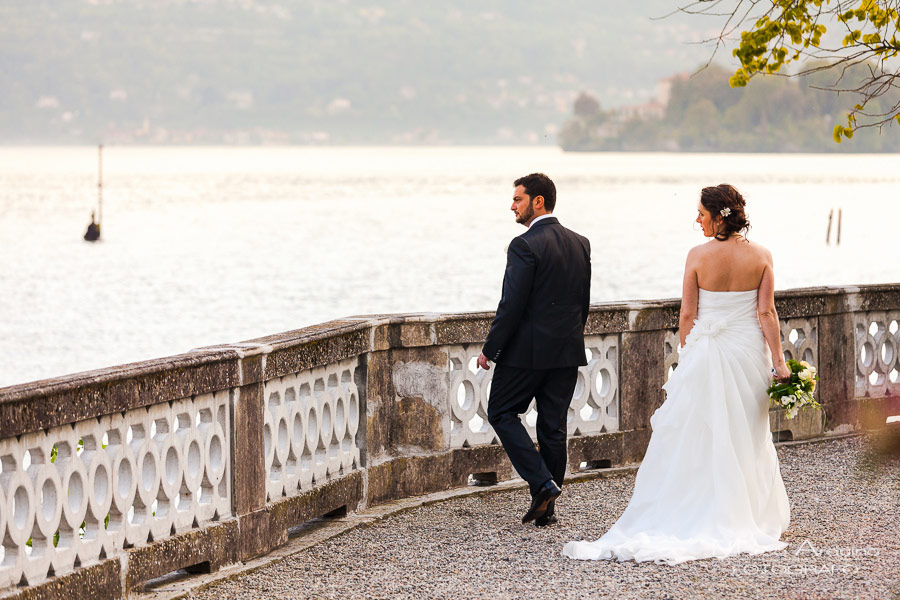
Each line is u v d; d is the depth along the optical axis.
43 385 6.52
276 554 8.66
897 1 11.12
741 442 8.73
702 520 8.62
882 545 8.53
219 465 8.29
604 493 10.72
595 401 11.59
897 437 4.99
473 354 11.05
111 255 115.31
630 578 7.81
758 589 7.44
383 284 90.31
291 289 87.62
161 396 7.49
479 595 7.54
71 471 6.79
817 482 10.88
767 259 8.92
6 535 6.29
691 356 8.89
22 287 88.62
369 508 10.21
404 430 10.62
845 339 13.38
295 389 9.18
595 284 89.19
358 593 7.67
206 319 72.12
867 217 160.75
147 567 7.46
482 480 11.36
